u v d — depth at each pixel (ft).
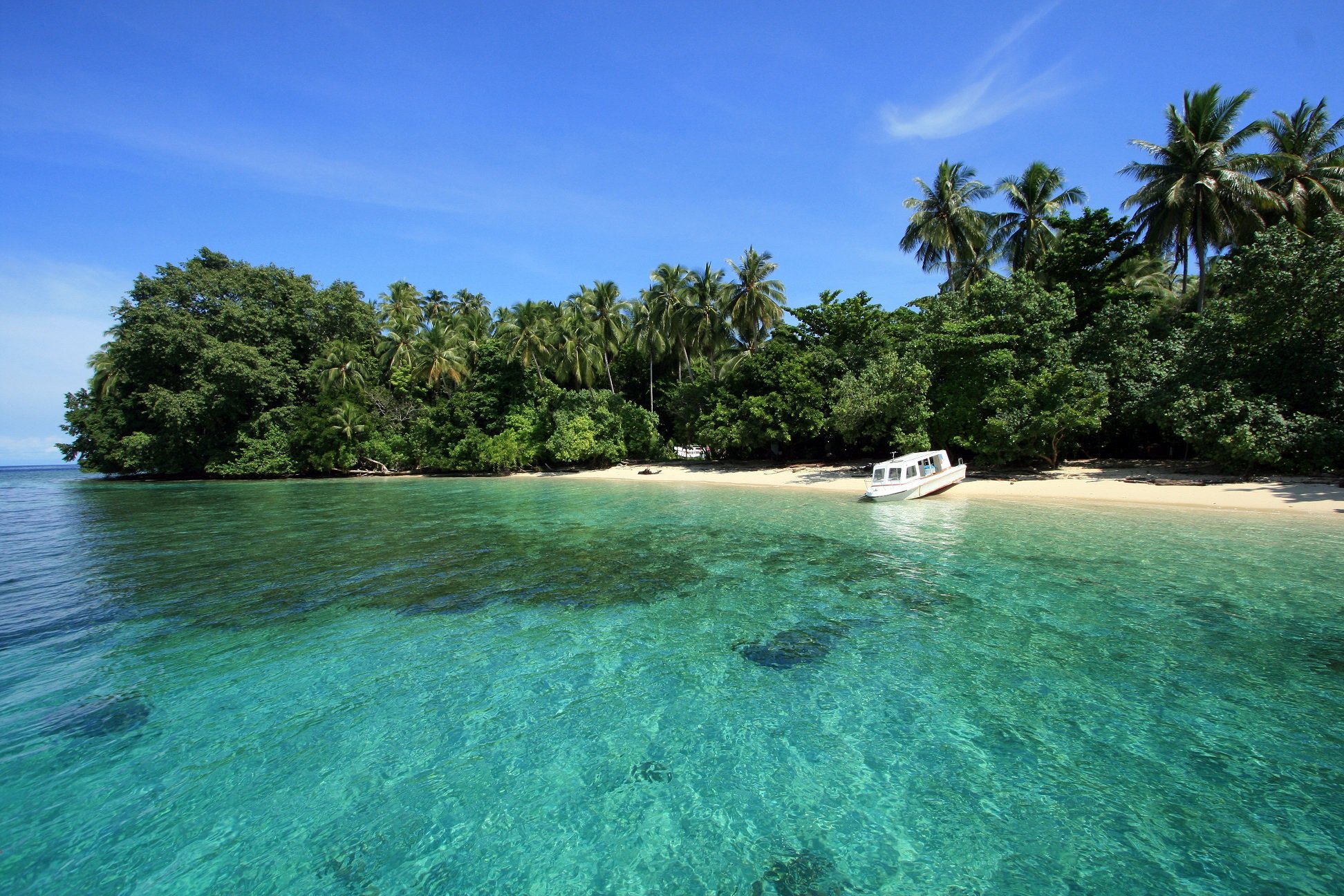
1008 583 35.73
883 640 27.17
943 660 24.82
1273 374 69.10
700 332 146.20
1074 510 63.26
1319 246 64.28
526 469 158.92
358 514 77.20
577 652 26.76
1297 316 66.59
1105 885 12.73
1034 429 81.15
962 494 78.69
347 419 157.48
